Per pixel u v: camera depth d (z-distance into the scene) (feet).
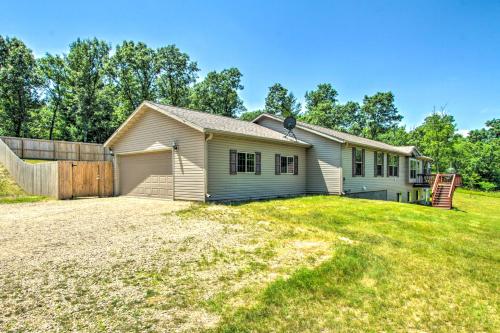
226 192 42.11
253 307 11.94
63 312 11.25
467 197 102.01
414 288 14.75
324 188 56.39
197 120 42.01
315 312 11.87
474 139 202.59
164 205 37.58
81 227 25.16
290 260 17.54
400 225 30.76
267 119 64.34
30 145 74.95
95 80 121.70
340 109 175.42
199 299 12.52
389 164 71.87
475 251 23.85
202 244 20.36
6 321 10.55
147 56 119.85
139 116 48.19
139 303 12.08
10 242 20.52
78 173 48.80
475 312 12.67
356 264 17.12
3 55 112.47
